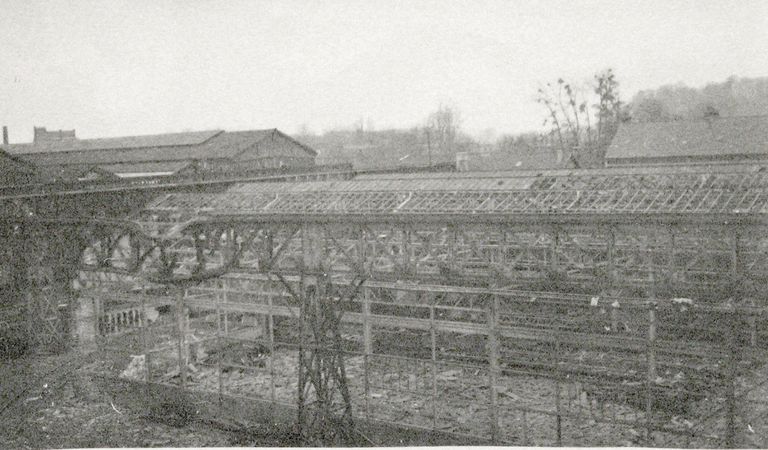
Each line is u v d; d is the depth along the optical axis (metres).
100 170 50.75
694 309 20.70
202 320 36.16
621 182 28.64
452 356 30.38
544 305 30.22
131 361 30.33
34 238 28.70
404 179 34.81
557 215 19.75
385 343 32.47
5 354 30.03
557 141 57.53
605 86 49.41
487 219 19.95
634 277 30.52
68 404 25.92
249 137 56.06
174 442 22.39
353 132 64.69
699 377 23.39
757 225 18.34
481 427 22.06
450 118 58.94
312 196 33.03
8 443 22.12
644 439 20.25
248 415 24.83
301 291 21.19
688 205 25.02
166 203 34.81
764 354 21.41
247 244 22.34
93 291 31.25
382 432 21.75
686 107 50.31
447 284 26.83
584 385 25.16
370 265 22.00
